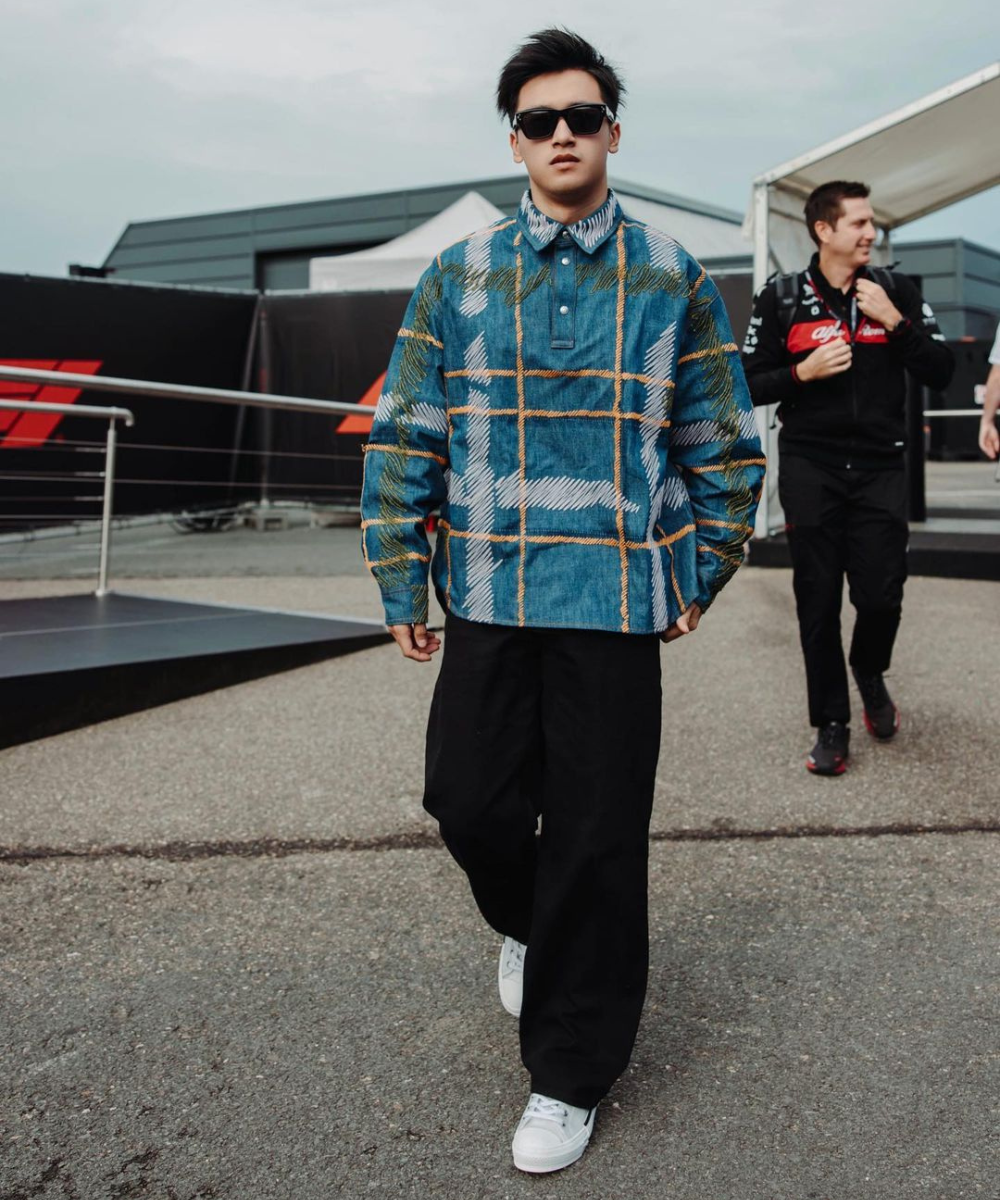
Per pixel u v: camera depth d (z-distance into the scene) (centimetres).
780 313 352
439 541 196
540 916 189
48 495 1017
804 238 804
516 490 184
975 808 329
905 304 347
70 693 416
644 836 191
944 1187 174
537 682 192
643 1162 181
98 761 384
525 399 182
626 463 182
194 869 298
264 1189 175
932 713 425
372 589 765
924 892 277
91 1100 198
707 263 1441
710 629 585
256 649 491
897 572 354
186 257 3130
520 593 184
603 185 185
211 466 1118
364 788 358
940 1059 208
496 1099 199
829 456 349
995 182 766
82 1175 179
